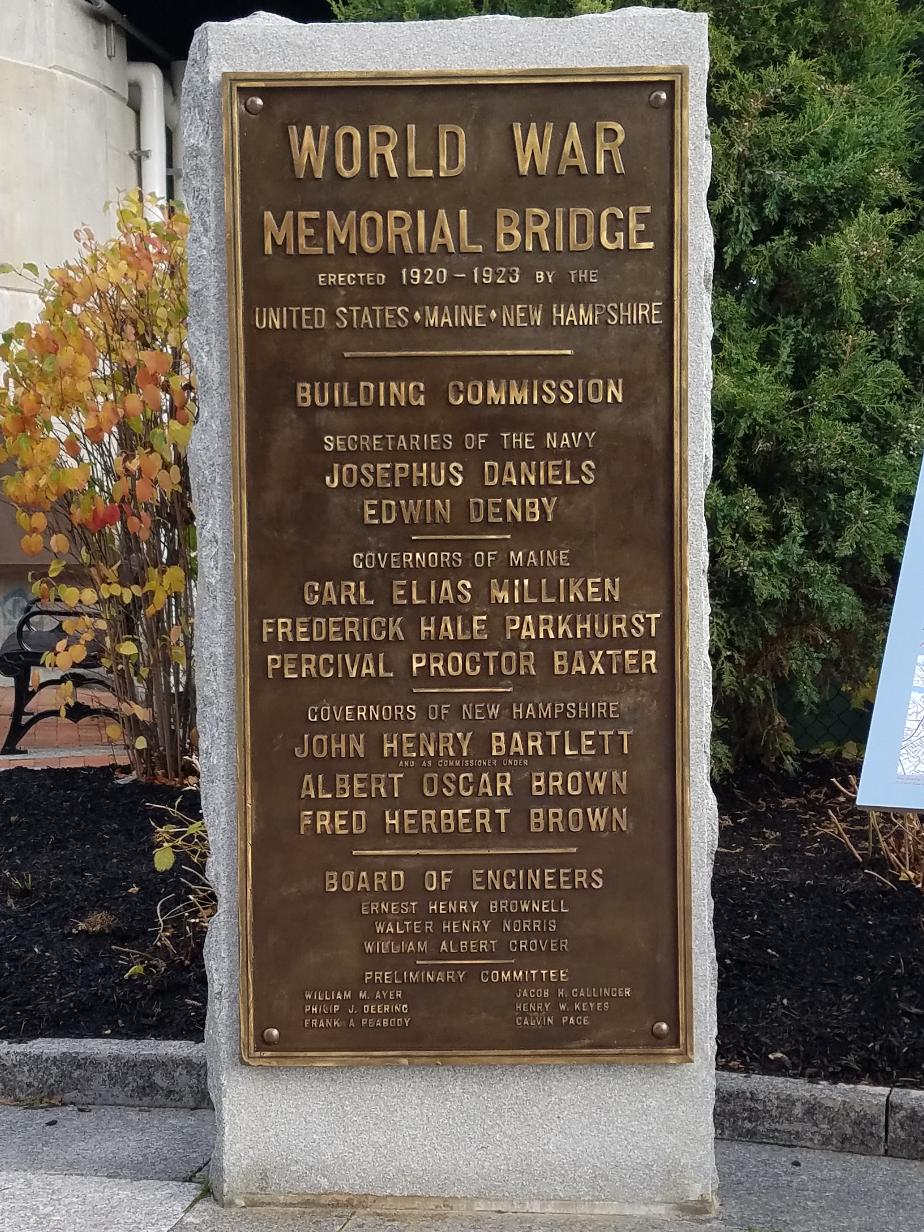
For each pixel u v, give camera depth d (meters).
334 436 3.55
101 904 5.47
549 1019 3.59
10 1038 4.50
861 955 4.81
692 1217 3.59
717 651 6.43
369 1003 3.60
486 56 3.50
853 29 6.59
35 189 10.72
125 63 11.86
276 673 3.58
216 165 3.55
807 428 6.18
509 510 3.56
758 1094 4.10
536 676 3.58
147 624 6.91
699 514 3.58
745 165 6.25
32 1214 3.54
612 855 3.60
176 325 6.48
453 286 3.53
